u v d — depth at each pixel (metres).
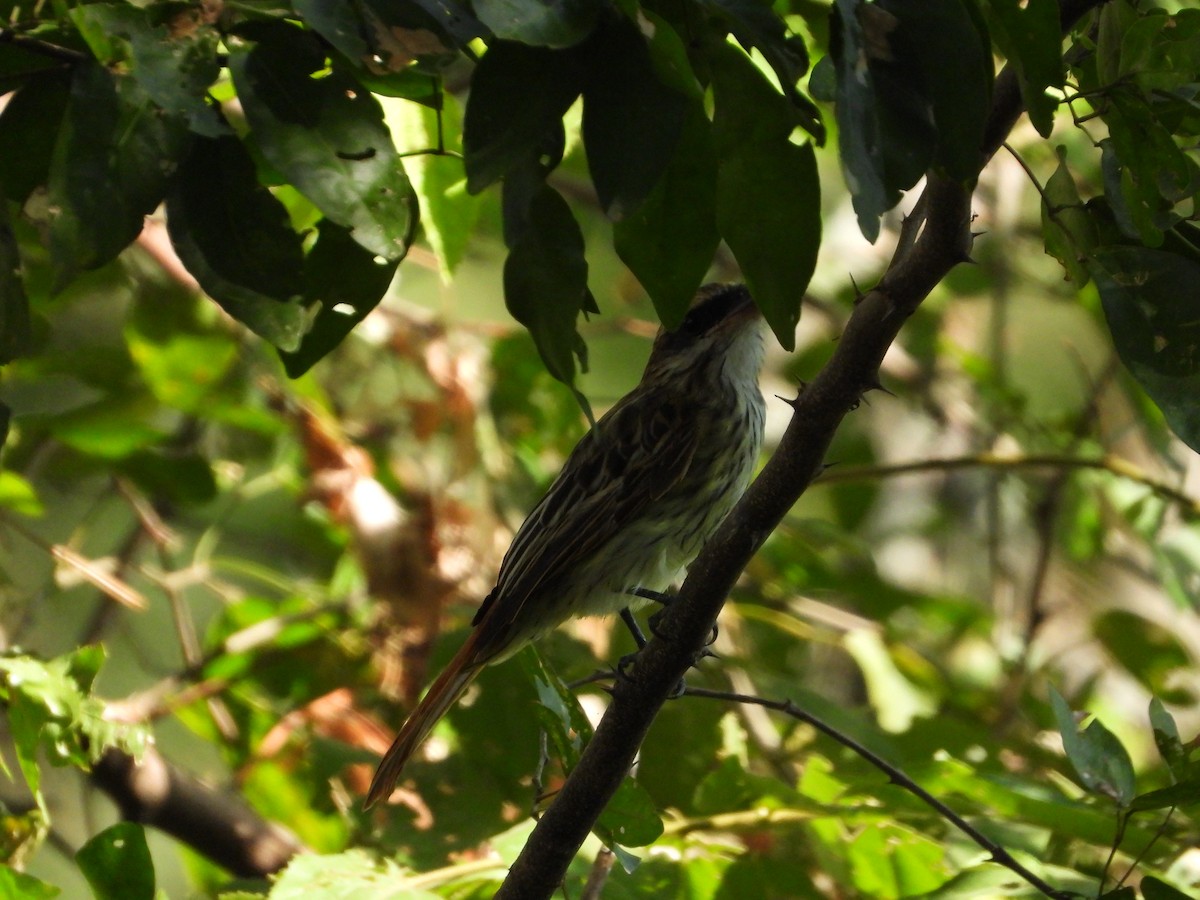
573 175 14.38
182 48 5.18
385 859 8.84
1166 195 5.89
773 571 13.67
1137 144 5.62
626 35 4.90
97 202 5.26
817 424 5.96
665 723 10.42
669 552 10.50
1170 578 13.22
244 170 5.51
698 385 10.64
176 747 15.34
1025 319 18.12
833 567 13.93
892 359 15.52
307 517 13.99
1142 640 13.16
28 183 6.09
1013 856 8.46
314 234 8.12
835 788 9.24
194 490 12.25
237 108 7.96
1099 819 8.34
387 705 11.81
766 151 4.85
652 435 10.42
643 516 10.37
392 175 5.30
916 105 4.81
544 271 5.14
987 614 13.98
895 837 9.13
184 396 12.15
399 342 12.94
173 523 14.17
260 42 5.27
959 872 8.25
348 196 5.23
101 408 11.68
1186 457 14.09
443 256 8.53
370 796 8.92
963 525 16.33
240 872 11.49
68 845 11.27
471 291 17.23
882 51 4.82
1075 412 15.37
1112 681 15.61
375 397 13.46
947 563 16.42
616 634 12.18
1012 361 18.03
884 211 4.70
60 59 5.68
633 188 4.87
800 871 9.23
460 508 12.43
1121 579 16.22
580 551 10.12
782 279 4.89
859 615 14.25
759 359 10.88
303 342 6.12
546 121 4.93
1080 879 8.12
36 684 7.83
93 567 11.82
